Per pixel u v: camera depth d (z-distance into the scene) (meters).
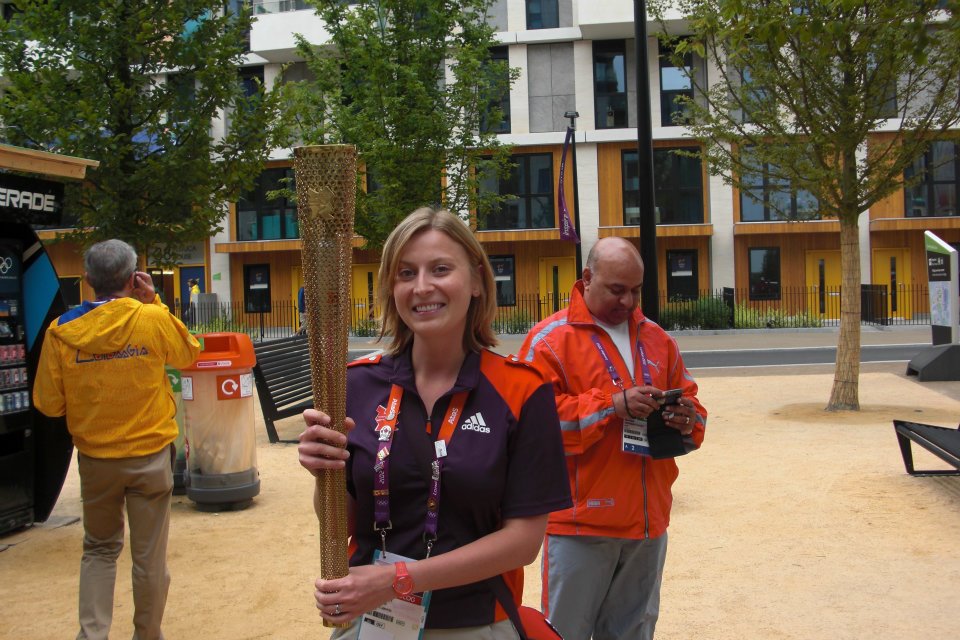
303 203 1.86
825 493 6.92
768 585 4.98
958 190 29.09
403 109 14.68
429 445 2.10
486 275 2.27
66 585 5.39
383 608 2.08
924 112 10.68
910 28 6.96
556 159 30.19
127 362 4.08
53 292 6.59
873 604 4.64
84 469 4.07
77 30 9.19
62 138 8.82
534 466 2.08
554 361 3.40
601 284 3.43
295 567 5.62
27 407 6.62
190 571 5.56
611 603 3.42
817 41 9.71
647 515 3.28
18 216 6.25
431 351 2.19
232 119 10.05
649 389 3.19
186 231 9.83
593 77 29.84
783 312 28.09
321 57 16.86
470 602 2.08
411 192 15.17
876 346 20.38
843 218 11.03
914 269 29.48
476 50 15.56
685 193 30.08
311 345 1.91
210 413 7.09
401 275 2.17
